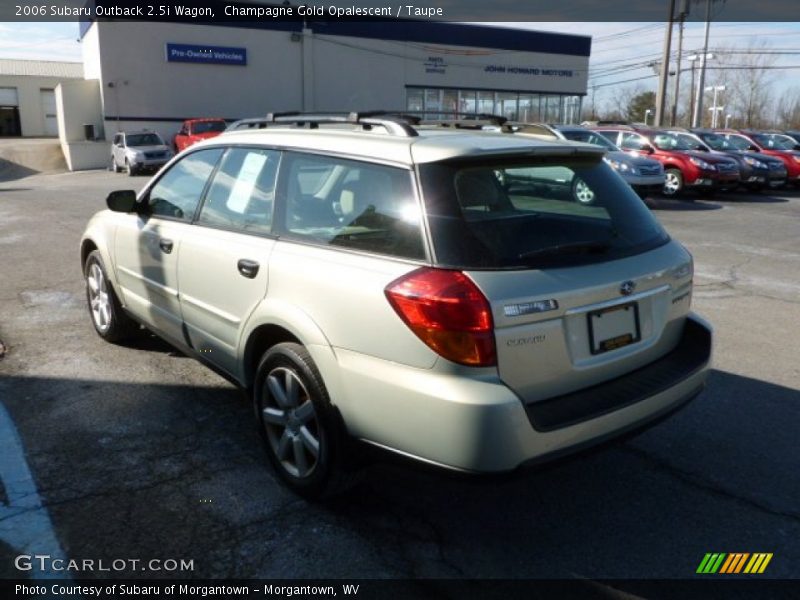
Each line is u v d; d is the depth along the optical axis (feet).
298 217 11.23
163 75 105.50
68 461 12.19
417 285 9.03
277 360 11.07
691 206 53.83
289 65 114.83
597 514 10.91
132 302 16.01
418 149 9.97
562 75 146.00
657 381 10.44
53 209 48.67
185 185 14.28
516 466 8.86
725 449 13.04
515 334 8.97
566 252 9.78
